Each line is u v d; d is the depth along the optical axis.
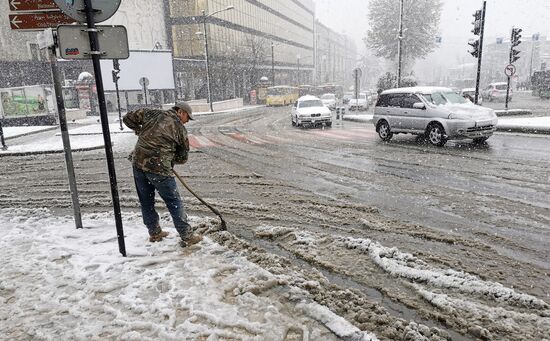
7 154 12.71
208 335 2.72
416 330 2.75
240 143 13.69
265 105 52.00
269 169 8.91
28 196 7.26
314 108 19.14
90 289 3.40
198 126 21.81
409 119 12.25
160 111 4.10
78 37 3.69
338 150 11.25
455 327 2.81
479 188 6.57
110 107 41.41
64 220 5.39
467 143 11.84
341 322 2.80
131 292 3.32
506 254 4.00
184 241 4.26
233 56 53.53
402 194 6.36
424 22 49.25
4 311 3.12
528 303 3.07
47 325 2.91
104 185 8.00
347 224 5.04
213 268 3.70
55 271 3.77
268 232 4.69
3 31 34.62
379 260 3.84
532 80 43.66
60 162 11.16
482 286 3.31
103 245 4.36
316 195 6.50
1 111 24.20
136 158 4.05
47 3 4.44
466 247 4.19
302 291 3.24
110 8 3.81
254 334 2.72
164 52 37.66
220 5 56.97
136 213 5.68
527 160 8.78
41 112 25.36
